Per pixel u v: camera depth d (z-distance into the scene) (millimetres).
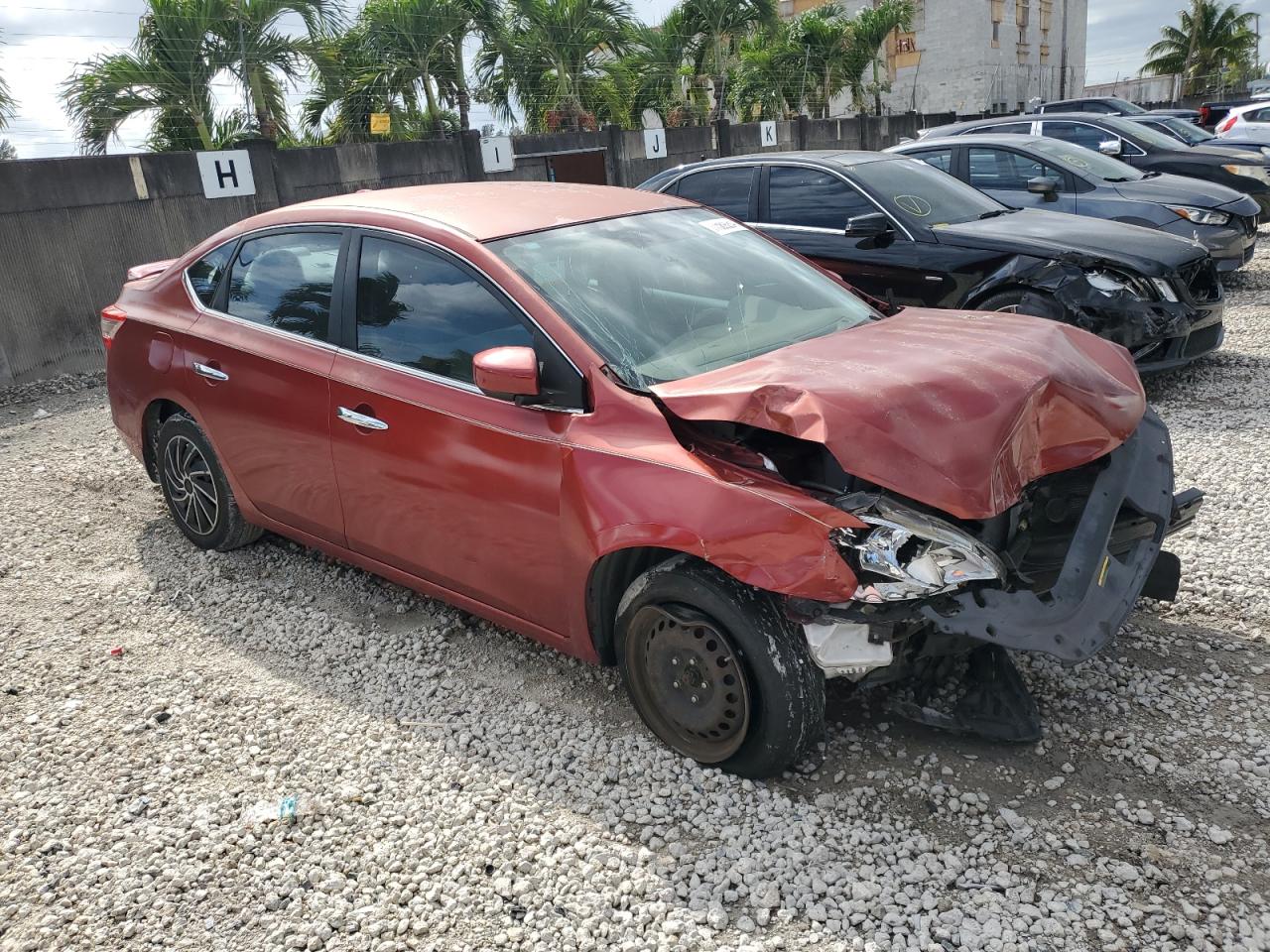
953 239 6590
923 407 2781
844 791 3010
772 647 2820
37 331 9242
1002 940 2424
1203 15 62969
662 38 20766
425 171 13031
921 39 46188
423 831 2941
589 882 2703
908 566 2688
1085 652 2734
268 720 3539
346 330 3855
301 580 4617
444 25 15977
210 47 13367
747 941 2477
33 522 5523
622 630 3199
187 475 4793
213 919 2643
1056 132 12703
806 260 4266
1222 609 3967
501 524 3355
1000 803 2934
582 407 3158
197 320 4488
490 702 3598
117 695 3742
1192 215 8836
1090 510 3088
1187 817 2842
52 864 2877
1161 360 6570
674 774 3109
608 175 16141
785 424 2766
